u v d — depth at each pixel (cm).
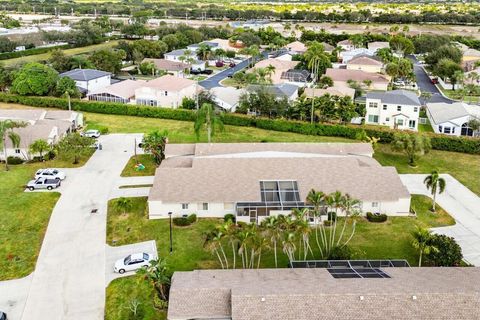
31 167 7994
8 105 11900
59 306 4588
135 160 8294
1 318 4312
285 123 10069
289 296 3912
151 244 5675
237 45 19612
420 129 10425
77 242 5716
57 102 11638
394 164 8381
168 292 4556
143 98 11812
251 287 4112
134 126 10419
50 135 8562
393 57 16112
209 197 6250
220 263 5272
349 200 5522
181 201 6197
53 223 6147
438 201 6919
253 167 6669
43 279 5003
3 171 7812
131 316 4422
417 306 3881
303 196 6272
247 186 6388
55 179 7181
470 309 3878
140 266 5138
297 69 14912
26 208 6525
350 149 7825
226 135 9756
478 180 7750
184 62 16412
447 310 3866
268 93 10600
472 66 15550
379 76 14162
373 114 10650
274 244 5281
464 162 8581
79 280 4988
